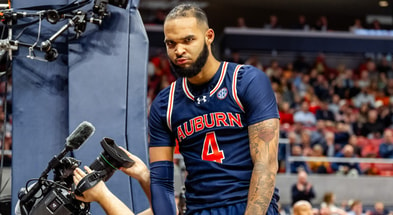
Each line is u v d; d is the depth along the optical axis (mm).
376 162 12219
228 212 2379
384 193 12375
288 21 20109
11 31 3732
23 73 3754
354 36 17906
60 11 3711
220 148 2443
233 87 2445
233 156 2432
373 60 18406
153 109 2600
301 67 17500
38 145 3717
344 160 12195
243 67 2496
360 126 14133
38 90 3758
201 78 2471
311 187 10922
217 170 2426
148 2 18234
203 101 2467
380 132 14094
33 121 3732
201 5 19250
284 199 11812
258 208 2289
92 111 3715
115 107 3746
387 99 16484
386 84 16984
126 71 3789
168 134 2600
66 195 2512
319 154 12250
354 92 16344
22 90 3744
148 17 18156
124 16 3828
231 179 2416
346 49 17859
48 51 3621
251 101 2416
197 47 2387
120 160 2463
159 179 2572
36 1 3797
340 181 12211
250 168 2439
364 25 20125
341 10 19938
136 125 3756
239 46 17391
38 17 3748
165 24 2416
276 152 2393
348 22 20500
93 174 2402
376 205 11367
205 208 2420
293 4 19453
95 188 2389
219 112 2449
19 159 3695
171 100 2545
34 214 2494
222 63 2510
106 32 3797
